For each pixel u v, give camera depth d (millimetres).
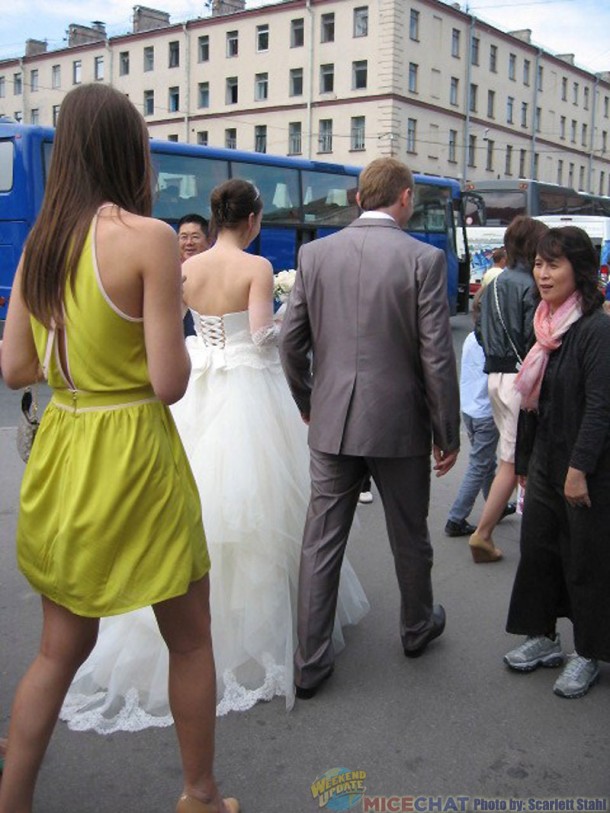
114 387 2021
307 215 13891
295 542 3285
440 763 2668
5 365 2160
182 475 2117
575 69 59531
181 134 50562
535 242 3994
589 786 2561
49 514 2049
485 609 3805
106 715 2895
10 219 10406
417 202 16688
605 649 2967
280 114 46344
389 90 42312
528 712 2959
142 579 2027
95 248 1951
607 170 66562
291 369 3127
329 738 2797
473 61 48906
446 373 2836
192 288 3336
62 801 2479
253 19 46531
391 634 3541
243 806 2457
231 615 3098
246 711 2943
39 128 10359
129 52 52406
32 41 57719
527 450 3162
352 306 2908
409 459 2996
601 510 2883
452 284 17641
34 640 3443
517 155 54375
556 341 2943
